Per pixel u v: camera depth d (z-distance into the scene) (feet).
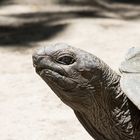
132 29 32.40
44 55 10.51
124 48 27.58
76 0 44.68
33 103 19.03
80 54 10.56
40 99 19.44
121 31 31.78
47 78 10.59
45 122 16.96
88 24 33.12
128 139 11.00
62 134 15.79
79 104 10.68
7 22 36.32
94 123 10.97
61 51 10.50
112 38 29.96
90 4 44.06
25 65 24.79
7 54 27.20
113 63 24.36
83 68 10.48
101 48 27.78
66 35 31.14
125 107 10.89
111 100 10.84
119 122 10.87
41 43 29.55
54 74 10.46
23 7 42.34
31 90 20.68
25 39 30.71
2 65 24.98
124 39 29.68
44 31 32.58
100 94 10.69
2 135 15.99
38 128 16.44
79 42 29.25
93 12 40.45
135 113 10.87
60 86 10.52
